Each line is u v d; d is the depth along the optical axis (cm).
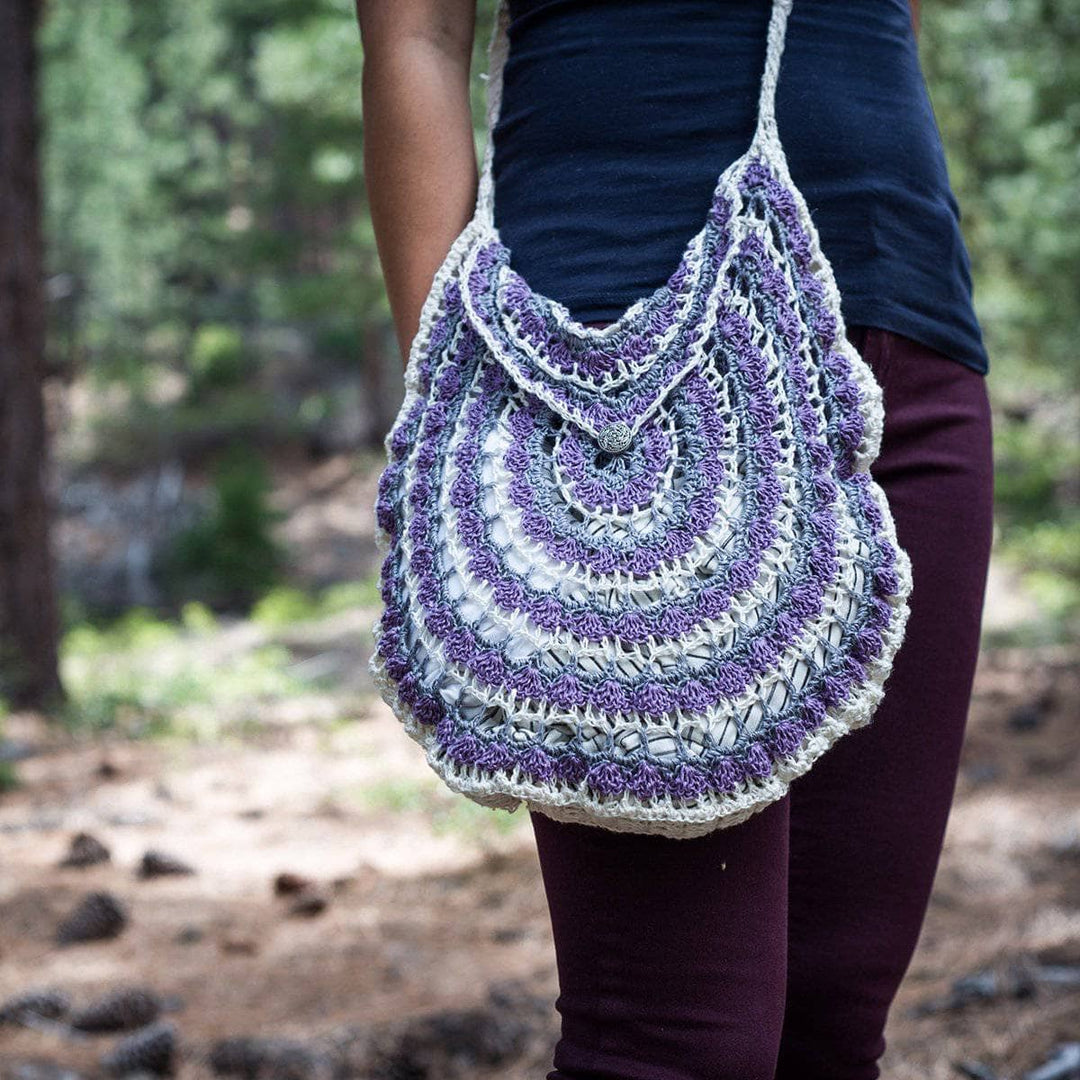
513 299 115
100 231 2859
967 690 142
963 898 388
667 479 109
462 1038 297
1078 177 1059
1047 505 1852
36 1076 283
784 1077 146
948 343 135
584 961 113
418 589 111
